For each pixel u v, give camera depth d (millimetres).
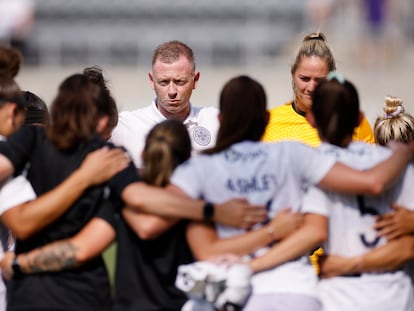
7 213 15703
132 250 15781
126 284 15695
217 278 14703
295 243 15164
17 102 17141
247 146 15539
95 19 143375
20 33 126188
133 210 15539
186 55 21891
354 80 106500
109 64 130875
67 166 15773
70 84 15969
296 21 141000
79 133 15734
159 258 15742
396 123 20656
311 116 16375
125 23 143500
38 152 16000
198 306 15383
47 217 15383
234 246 15141
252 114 15555
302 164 15477
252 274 15117
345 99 15875
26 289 15594
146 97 99750
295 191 15469
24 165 16062
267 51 135375
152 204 15203
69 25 140000
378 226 15766
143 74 116500
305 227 15312
